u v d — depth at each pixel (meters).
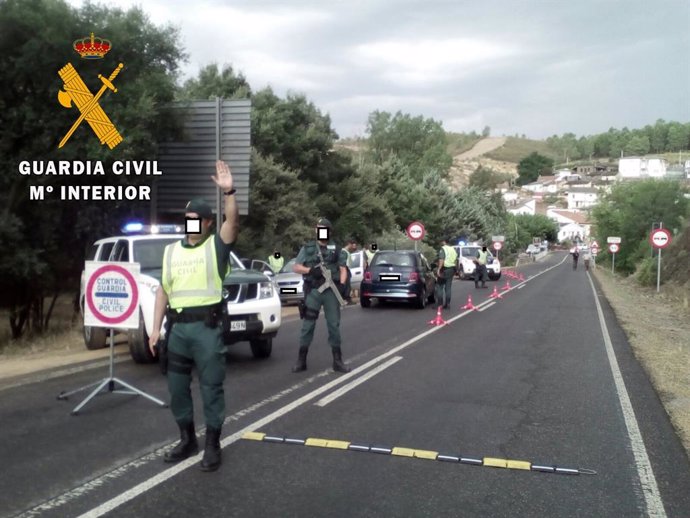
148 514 4.43
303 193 27.75
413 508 4.62
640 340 13.16
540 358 10.73
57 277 18.03
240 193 18.11
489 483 5.12
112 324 7.39
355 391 8.12
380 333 13.46
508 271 48.31
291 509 4.55
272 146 30.30
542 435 6.42
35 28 14.88
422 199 50.03
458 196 62.69
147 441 5.99
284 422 6.68
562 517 4.54
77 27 15.59
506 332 13.83
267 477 5.14
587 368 9.92
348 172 35.78
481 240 60.56
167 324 5.37
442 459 5.64
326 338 12.60
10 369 9.31
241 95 29.92
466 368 9.74
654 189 50.16
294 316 16.64
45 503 4.59
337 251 9.38
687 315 20.45
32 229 16.20
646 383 8.90
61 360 10.03
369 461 5.56
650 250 36.91
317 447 5.90
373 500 4.74
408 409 7.29
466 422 6.82
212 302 5.27
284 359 10.28
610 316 17.59
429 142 86.88
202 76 31.27
